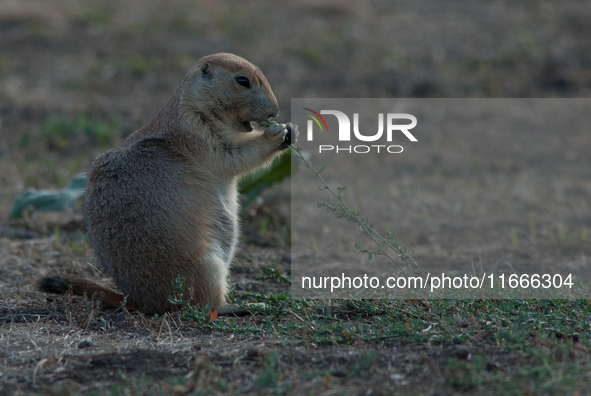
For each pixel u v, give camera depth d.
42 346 6.19
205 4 28.89
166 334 6.64
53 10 26.86
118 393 4.94
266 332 6.60
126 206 7.36
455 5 29.55
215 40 25.34
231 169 7.91
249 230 12.01
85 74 22.25
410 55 24.75
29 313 7.41
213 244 7.70
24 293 8.23
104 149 16.42
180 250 7.29
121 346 6.15
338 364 5.53
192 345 6.18
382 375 5.26
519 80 23.30
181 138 7.80
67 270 9.37
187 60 23.66
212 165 7.84
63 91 20.89
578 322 6.24
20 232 11.34
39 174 14.62
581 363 5.24
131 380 5.32
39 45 24.19
